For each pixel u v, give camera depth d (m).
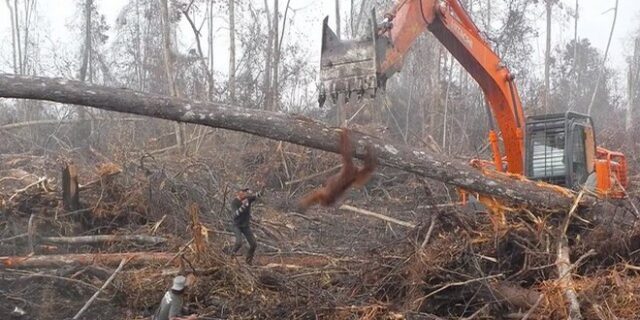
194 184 11.70
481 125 23.61
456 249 7.57
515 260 7.77
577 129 9.41
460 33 8.77
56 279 8.69
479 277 7.36
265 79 25.31
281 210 13.29
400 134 21.80
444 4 8.67
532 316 6.84
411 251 7.82
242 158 16.28
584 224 7.89
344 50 7.07
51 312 8.19
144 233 10.33
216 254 8.57
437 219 8.02
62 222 10.51
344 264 8.77
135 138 17.89
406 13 7.75
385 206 13.21
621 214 7.93
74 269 8.69
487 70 9.07
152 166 12.81
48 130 19.44
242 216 9.21
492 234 7.70
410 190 13.75
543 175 9.49
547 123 9.64
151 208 10.83
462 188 7.48
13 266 8.59
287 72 30.42
